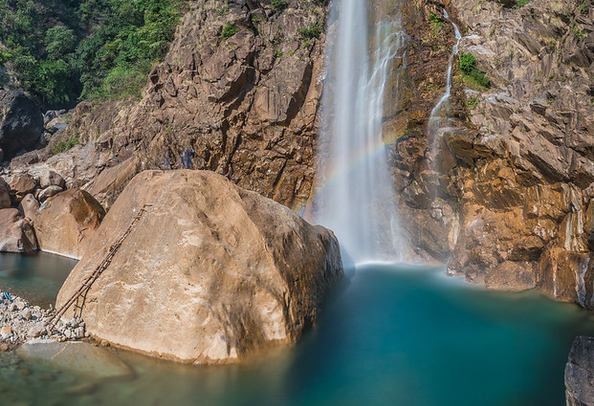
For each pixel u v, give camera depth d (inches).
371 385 429.4
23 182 1125.7
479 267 711.7
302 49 1050.1
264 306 468.4
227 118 1035.3
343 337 523.5
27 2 2672.2
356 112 959.0
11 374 419.8
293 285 500.4
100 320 486.3
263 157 1026.1
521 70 758.5
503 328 548.4
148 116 1144.8
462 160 748.6
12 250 963.3
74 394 394.6
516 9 831.1
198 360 431.5
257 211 518.0
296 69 1026.7
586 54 653.3
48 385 405.7
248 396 407.8
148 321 457.4
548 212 645.9
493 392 419.8
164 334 446.6
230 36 1061.8
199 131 1039.6
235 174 1041.5
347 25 1015.6
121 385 408.5
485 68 776.9
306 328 505.0
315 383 432.5
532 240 661.9
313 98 1025.5
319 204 992.2
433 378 445.7
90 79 2244.1
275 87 1025.5
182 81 1081.4
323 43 1056.8
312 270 546.0
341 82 1004.6
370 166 920.3
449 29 877.8
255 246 483.2
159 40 1355.8
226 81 1025.5
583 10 690.2
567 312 583.2
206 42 1075.9
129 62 1648.6
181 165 1044.5
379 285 698.8
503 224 698.8
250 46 1039.0
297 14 1085.8
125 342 464.4
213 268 454.9
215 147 1033.5
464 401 405.4
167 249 466.0
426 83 845.2
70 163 1252.5
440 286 693.9
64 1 2945.4
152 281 464.4
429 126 804.0
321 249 588.4
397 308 607.2
